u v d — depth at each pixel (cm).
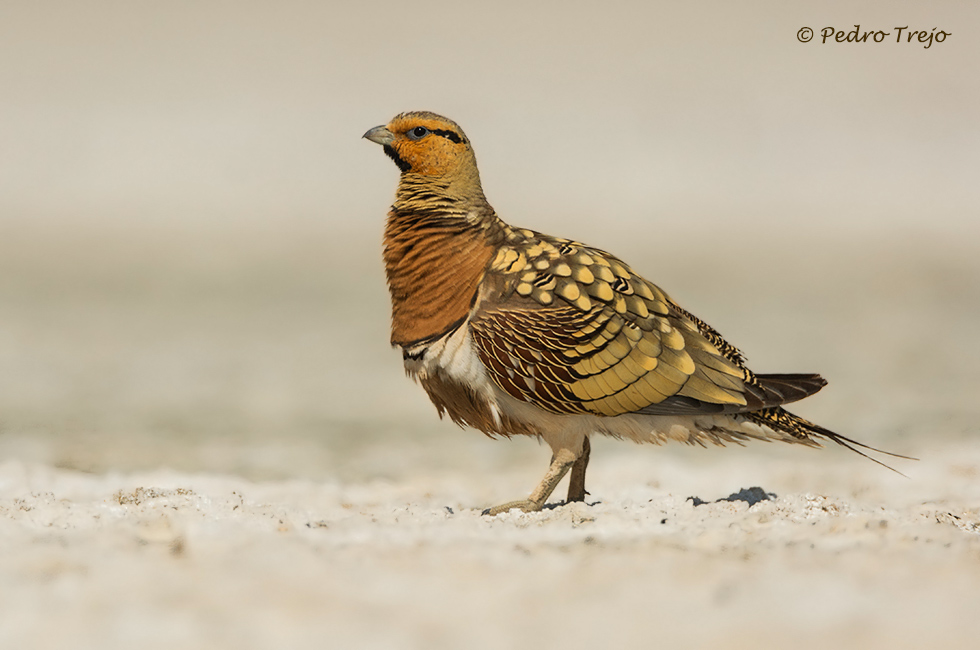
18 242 3934
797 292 3003
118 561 629
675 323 893
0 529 712
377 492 1059
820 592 571
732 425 901
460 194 911
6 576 597
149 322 2583
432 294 899
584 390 868
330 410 1792
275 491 1002
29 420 1650
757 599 563
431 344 900
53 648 500
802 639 509
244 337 2433
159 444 1513
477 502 1050
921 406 1722
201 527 712
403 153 920
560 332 863
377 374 2091
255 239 4184
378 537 732
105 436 1556
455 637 518
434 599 573
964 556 644
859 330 2459
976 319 2605
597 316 867
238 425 1667
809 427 885
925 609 544
